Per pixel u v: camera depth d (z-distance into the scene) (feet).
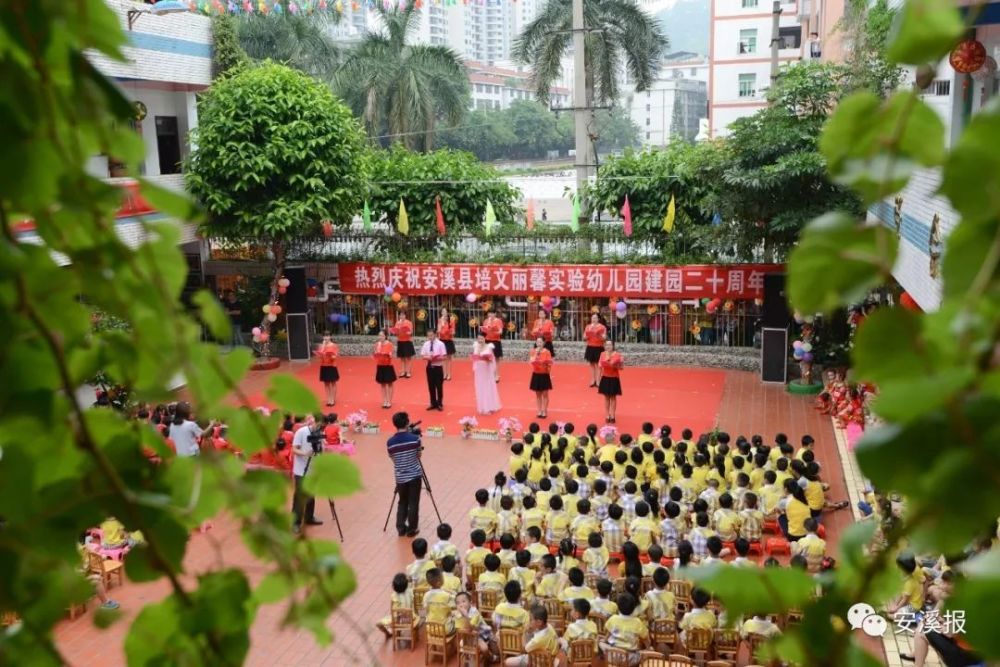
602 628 25.32
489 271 60.13
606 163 63.67
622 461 34.65
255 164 52.70
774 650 3.15
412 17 96.84
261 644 26.73
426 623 25.73
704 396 52.08
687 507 32.83
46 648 3.52
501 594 26.81
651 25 82.38
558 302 59.82
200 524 3.87
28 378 3.45
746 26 127.03
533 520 31.01
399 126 94.99
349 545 33.96
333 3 59.47
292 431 34.40
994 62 23.99
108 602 27.94
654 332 59.36
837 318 52.19
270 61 56.65
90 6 3.10
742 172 48.98
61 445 3.64
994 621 2.47
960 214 2.76
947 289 2.78
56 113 3.13
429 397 53.11
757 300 55.57
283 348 62.39
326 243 64.85
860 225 2.90
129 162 3.32
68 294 3.38
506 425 45.47
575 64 71.10
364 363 61.41
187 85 57.88
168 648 3.87
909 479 2.70
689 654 24.59
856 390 45.21
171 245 3.56
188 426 33.37
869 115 2.91
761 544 31.32
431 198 63.31
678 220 59.62
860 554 3.05
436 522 35.83
